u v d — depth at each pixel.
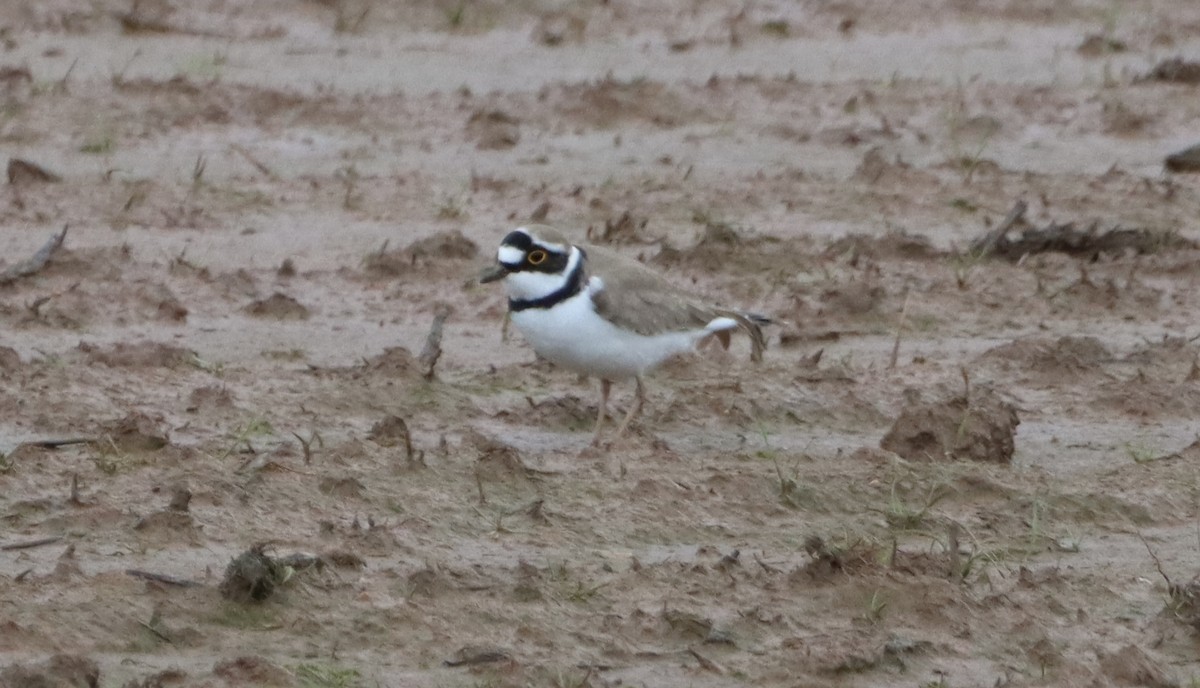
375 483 11.19
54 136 18.84
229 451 11.67
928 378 13.74
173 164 18.36
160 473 11.18
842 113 20.91
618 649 9.34
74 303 14.63
